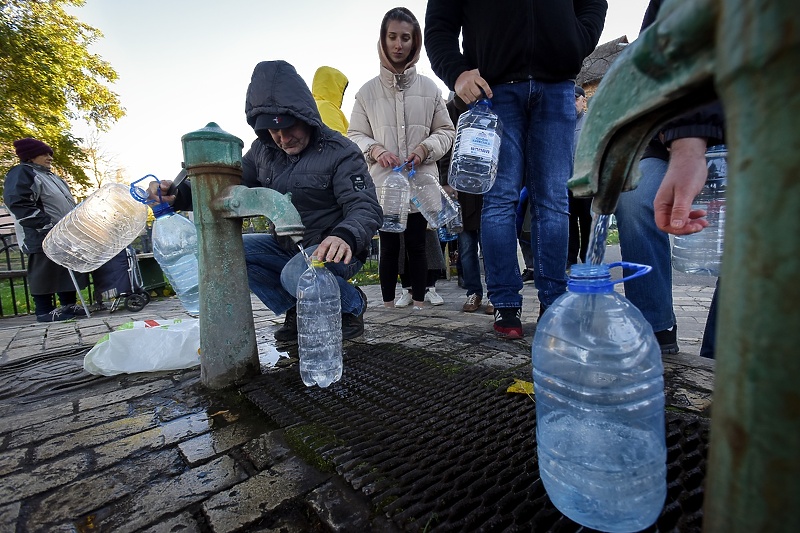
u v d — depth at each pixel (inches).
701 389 58.8
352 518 36.0
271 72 79.7
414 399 60.6
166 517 37.8
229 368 69.3
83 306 186.9
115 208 102.8
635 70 18.4
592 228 34.0
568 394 40.1
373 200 85.8
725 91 14.1
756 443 14.0
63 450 50.5
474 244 135.5
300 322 79.1
